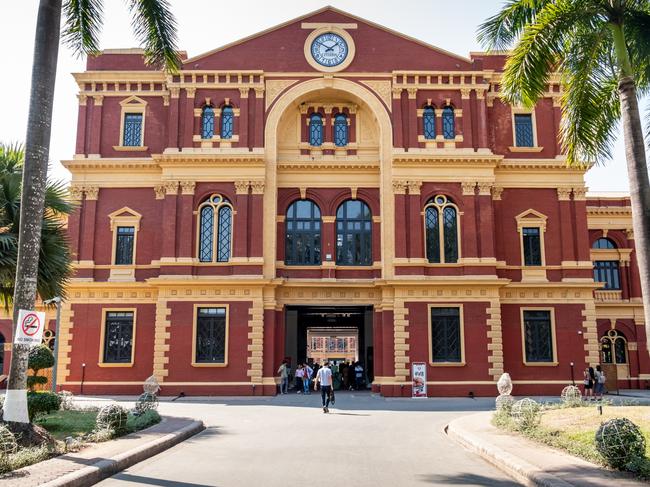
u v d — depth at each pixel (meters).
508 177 34.66
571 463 11.57
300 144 34.44
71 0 18.92
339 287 32.69
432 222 33.06
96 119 34.50
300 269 33.22
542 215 34.28
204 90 33.91
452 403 27.66
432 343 31.58
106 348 32.59
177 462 12.75
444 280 31.70
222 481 10.87
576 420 16.23
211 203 32.84
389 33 34.59
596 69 20.27
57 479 9.84
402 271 32.06
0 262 17.00
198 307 31.77
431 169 33.19
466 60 34.31
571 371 32.72
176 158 32.69
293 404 26.92
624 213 41.88
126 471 11.73
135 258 33.28
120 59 35.12
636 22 19.06
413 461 13.04
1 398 15.91
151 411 19.19
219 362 31.19
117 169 33.97
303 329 42.53
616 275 41.66
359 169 34.12
